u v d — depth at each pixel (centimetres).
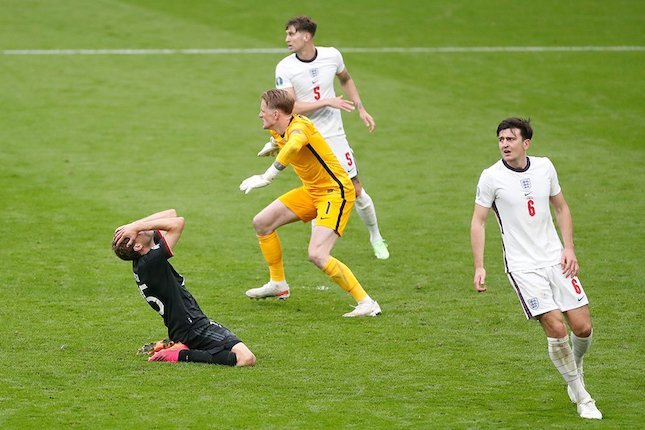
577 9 9419
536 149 5859
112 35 8312
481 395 2723
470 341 3188
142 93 6944
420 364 2973
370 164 5631
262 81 7269
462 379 2852
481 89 7181
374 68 7638
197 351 2956
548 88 7200
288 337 3219
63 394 2686
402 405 2638
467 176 5406
